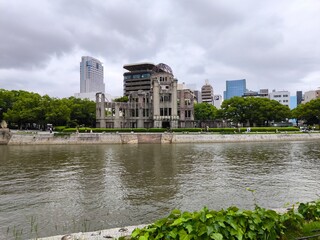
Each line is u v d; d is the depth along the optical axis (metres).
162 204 16.75
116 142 64.81
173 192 19.41
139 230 6.54
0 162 34.19
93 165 31.45
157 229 6.47
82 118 102.81
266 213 7.20
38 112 83.75
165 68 104.62
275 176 24.84
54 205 16.78
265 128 79.94
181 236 6.16
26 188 20.97
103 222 13.98
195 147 53.38
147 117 97.00
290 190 19.81
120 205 16.67
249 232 6.54
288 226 7.59
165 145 59.06
